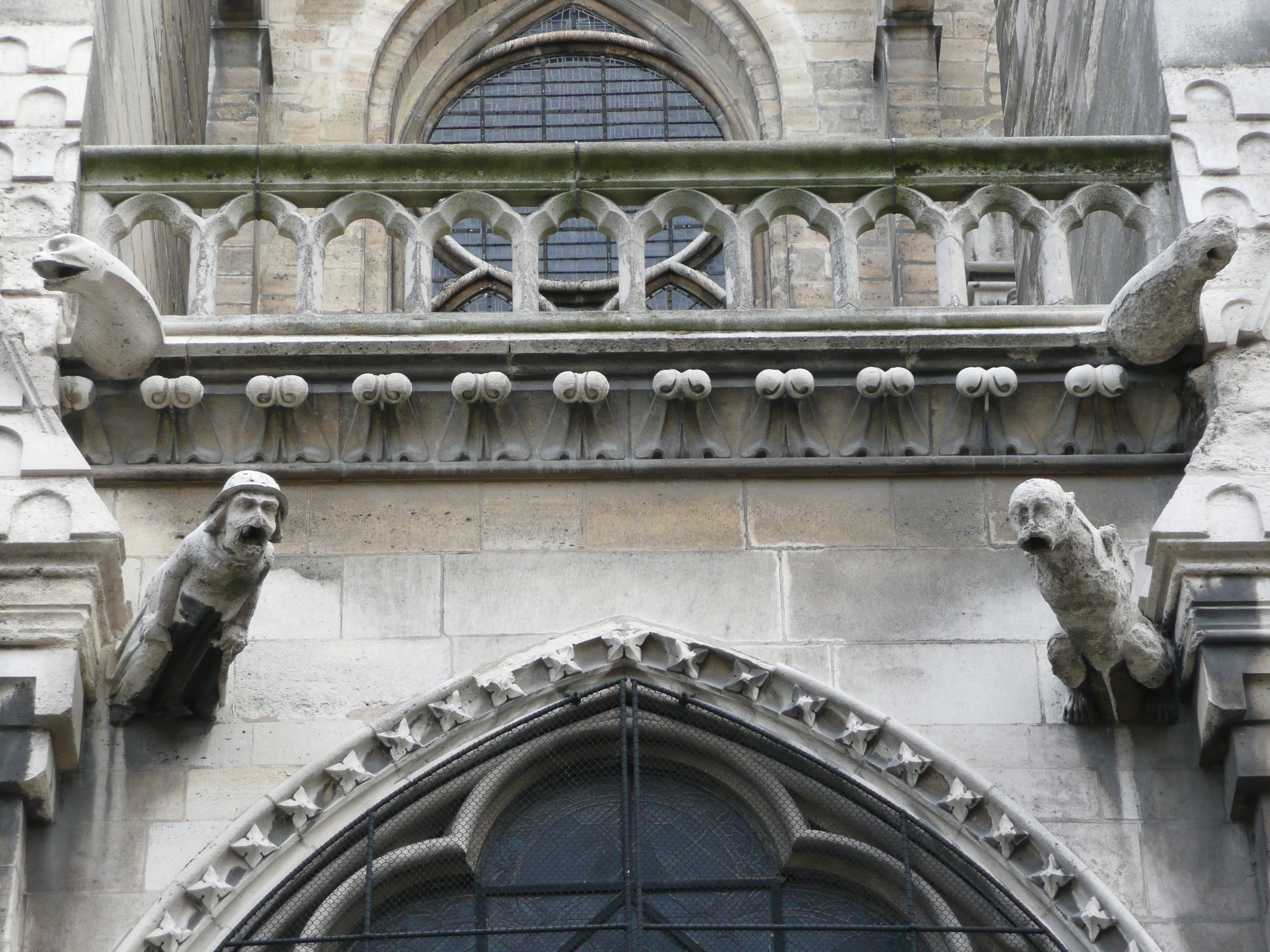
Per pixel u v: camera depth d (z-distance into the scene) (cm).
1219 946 1725
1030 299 2861
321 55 3195
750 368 1980
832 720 1831
